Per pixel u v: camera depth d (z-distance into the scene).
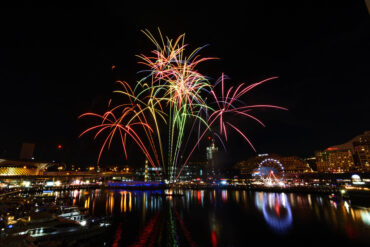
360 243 40.66
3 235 34.47
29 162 180.62
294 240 43.16
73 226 40.69
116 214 70.06
